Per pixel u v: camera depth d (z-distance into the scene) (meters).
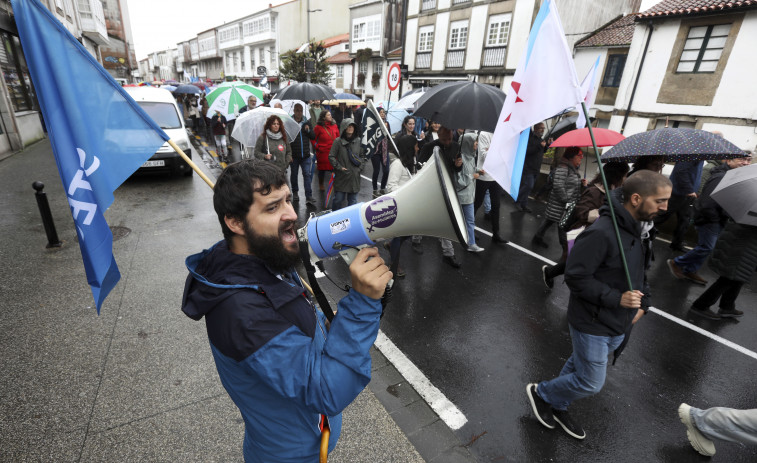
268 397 0.99
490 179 5.27
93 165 1.50
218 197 0.92
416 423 2.46
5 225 5.09
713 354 3.28
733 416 2.12
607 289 1.95
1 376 2.50
